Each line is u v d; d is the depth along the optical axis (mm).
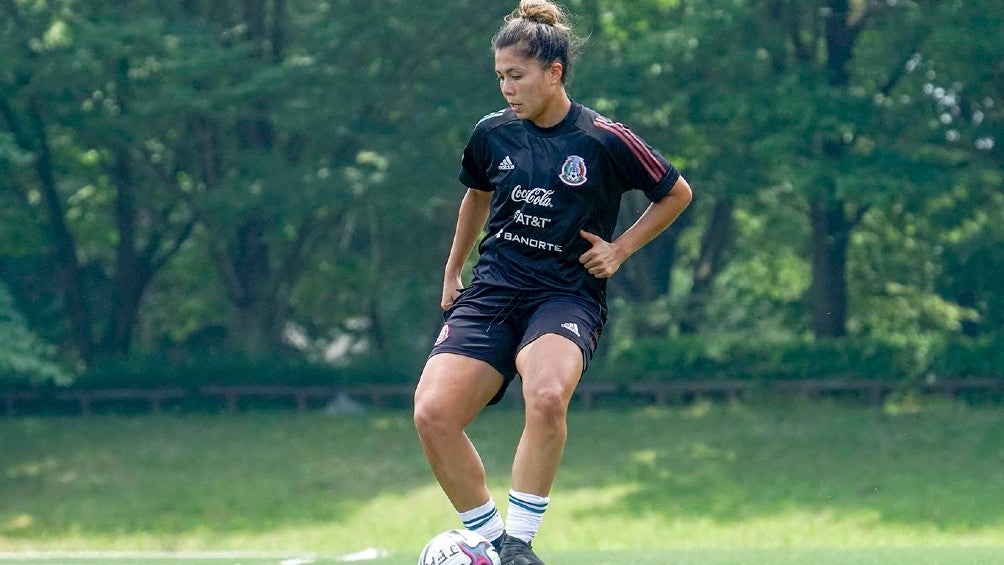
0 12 96750
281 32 109500
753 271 139625
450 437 16344
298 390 105688
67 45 94625
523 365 16188
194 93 96875
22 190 113250
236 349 112062
